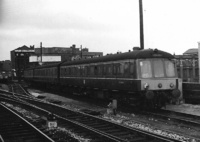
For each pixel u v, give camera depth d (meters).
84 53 93.31
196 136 10.02
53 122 11.96
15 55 86.94
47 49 93.06
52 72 34.59
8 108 17.48
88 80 23.09
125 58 17.03
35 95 31.36
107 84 19.55
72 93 29.06
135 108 17.34
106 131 10.70
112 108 15.65
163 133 10.58
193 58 42.94
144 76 15.90
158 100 16.11
